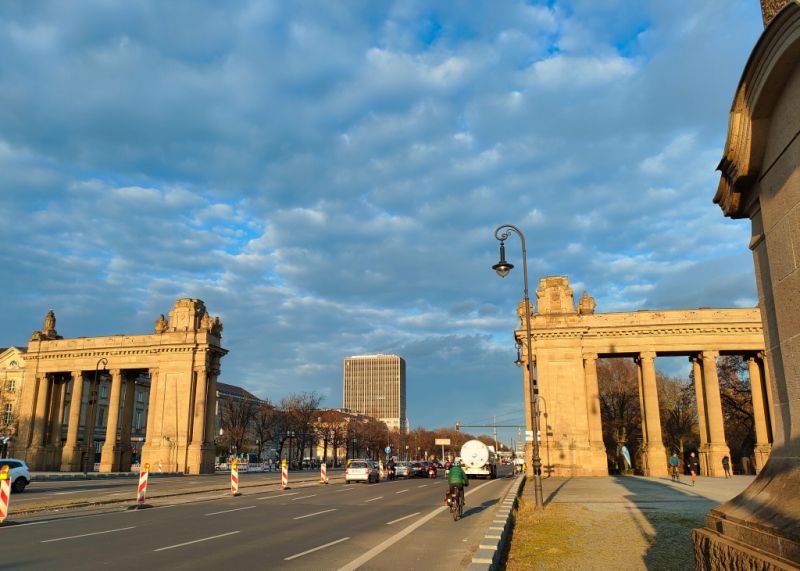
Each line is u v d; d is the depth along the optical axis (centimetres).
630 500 2578
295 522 1886
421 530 1728
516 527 1691
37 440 7056
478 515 2153
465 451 5444
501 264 2573
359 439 13125
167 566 1135
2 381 8838
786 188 660
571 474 5403
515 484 3022
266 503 2588
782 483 632
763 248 746
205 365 6531
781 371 696
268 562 1191
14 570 1088
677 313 5634
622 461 7138
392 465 5591
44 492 3119
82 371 6988
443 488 3772
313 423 11200
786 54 606
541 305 5950
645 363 5603
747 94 710
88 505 2377
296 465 10569
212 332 6756
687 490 3247
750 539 597
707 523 744
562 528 1656
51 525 1748
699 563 708
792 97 638
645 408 5575
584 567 1120
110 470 6569
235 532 1630
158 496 2838
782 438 683
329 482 4556
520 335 5888
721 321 5531
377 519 2003
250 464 9294
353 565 1174
